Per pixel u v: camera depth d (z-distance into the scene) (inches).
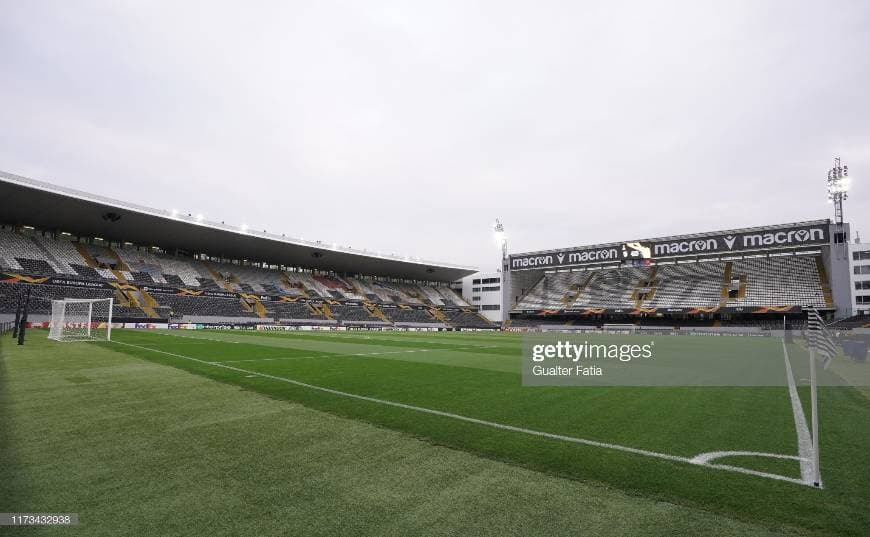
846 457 194.4
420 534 120.2
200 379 398.6
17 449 190.5
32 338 903.1
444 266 2979.8
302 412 270.1
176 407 280.2
